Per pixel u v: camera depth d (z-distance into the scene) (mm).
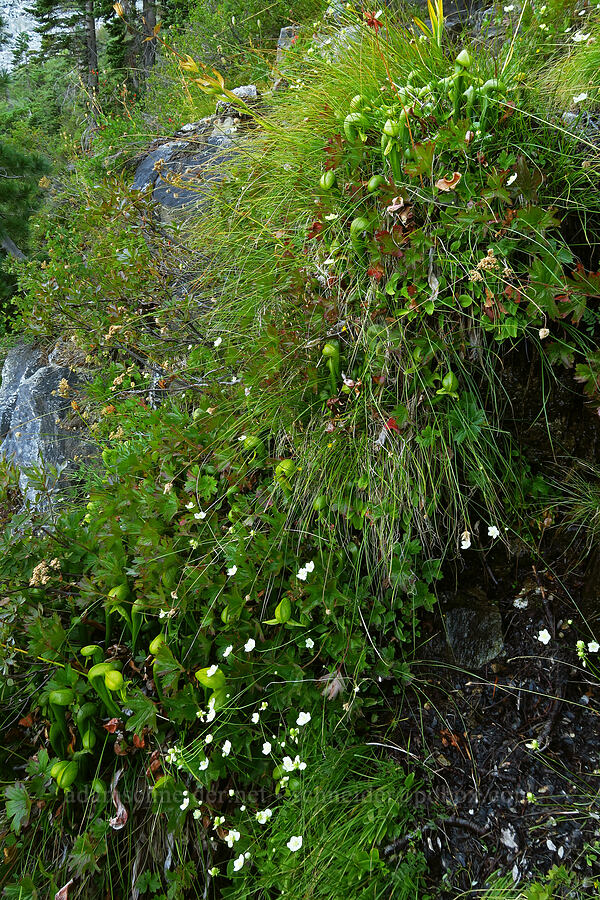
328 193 2361
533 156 2088
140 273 3516
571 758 1894
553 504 2219
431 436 2006
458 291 2035
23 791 1802
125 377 3566
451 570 2260
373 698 2092
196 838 1877
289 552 2170
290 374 2283
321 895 1684
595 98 2174
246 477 2387
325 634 2035
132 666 2070
